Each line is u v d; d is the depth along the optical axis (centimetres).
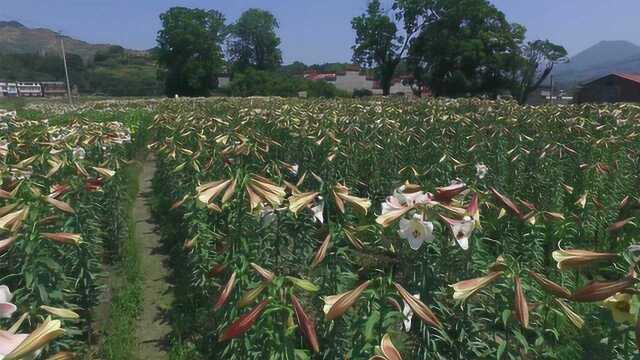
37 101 4181
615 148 821
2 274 428
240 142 722
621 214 475
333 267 396
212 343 458
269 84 5378
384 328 277
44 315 300
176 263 657
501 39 4678
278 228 470
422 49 4997
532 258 496
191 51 6750
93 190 549
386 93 5528
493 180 697
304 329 258
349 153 837
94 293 496
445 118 1111
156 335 505
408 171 654
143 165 1387
